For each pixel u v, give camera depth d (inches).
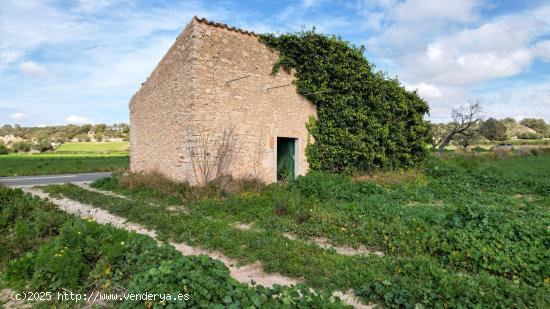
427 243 229.5
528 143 2551.7
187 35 446.6
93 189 557.3
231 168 464.1
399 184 529.3
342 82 563.8
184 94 452.4
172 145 490.9
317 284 182.2
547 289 174.2
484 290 163.6
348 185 465.4
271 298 149.1
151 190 462.3
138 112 635.5
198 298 143.6
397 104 666.2
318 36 544.4
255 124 492.4
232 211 342.0
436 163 784.9
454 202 406.6
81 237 198.4
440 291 161.2
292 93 541.3
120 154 1951.3
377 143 614.9
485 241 223.6
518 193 497.0
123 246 193.3
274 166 516.4
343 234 263.9
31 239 239.5
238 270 206.8
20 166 1079.6
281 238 255.0
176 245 254.7
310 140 563.8
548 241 223.5
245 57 483.5
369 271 190.9
